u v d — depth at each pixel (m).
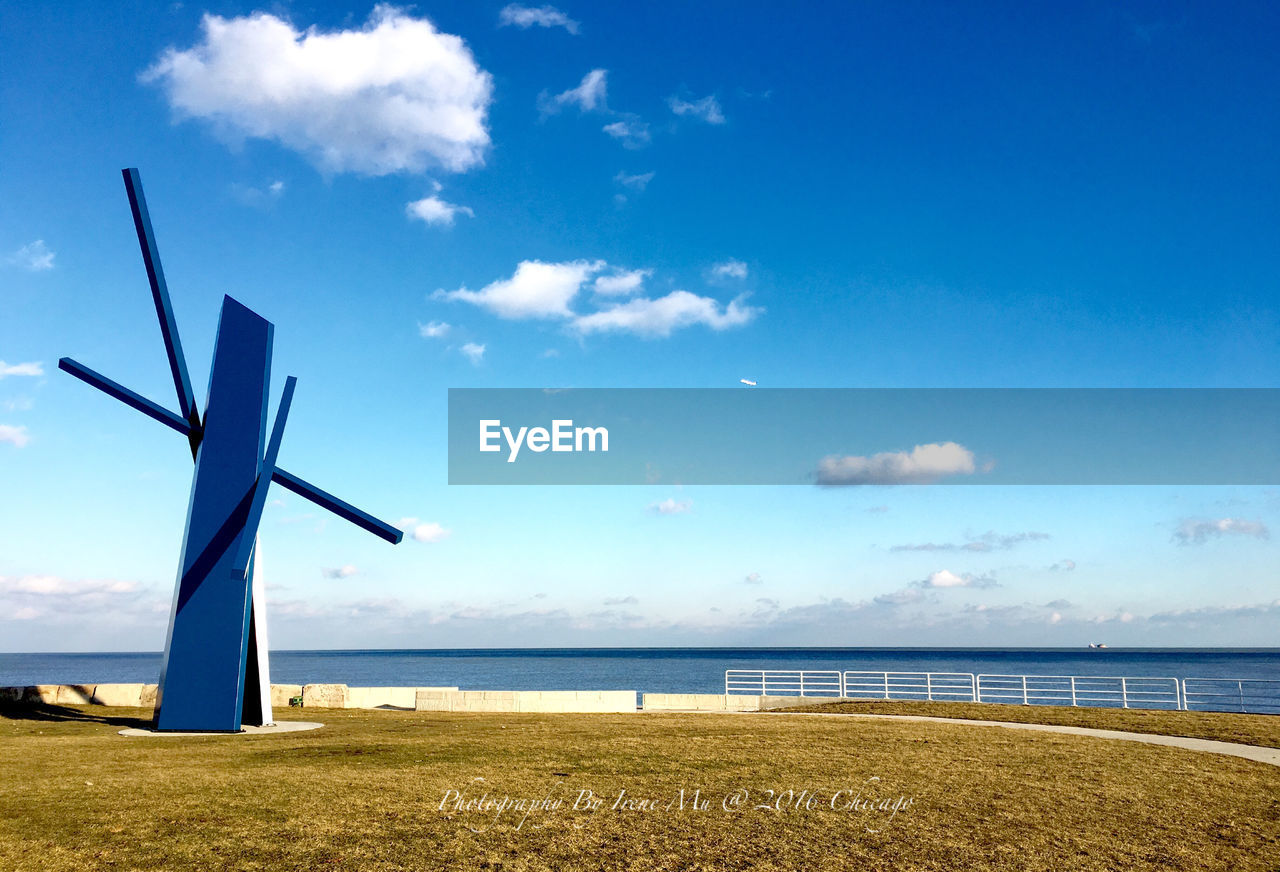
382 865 8.81
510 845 9.67
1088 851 9.91
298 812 10.75
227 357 21.00
